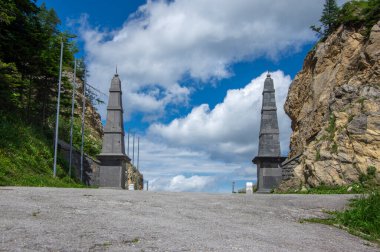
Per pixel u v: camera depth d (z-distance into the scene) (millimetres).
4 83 29922
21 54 33656
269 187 31141
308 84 42344
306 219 11812
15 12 31766
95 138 55031
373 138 28016
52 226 7750
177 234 7906
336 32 39875
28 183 22688
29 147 29453
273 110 31922
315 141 32031
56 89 40438
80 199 12023
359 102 30625
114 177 32750
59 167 32000
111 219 9000
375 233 10812
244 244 7535
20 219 8164
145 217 9695
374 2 37094
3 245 6172
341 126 30453
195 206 12336
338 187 27156
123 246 6707
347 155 28391
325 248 8156
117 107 33781
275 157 31188
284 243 8109
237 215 11305
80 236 7137
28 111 37031
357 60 34875
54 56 38406
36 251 6023
